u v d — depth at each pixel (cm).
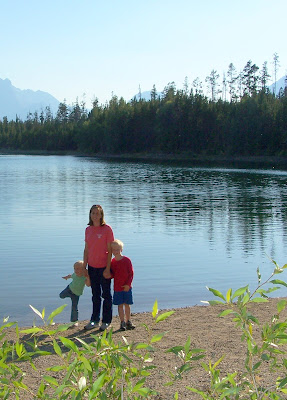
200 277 1173
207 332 697
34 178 4906
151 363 559
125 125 11481
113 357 313
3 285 1083
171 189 3741
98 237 730
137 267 1274
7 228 1878
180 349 334
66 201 2852
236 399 317
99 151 12625
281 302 344
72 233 1770
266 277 1177
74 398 288
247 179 4816
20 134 16588
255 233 1823
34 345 356
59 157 11650
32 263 1307
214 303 336
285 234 1803
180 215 2297
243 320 340
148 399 332
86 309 911
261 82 12069
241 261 1356
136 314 836
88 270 747
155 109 11375
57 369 318
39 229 1858
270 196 3244
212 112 10069
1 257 1377
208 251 1491
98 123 12850
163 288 1069
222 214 2344
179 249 1521
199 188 3844
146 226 1967
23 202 2781
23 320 840
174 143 10444
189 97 10575
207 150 10019
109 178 4931
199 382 500
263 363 544
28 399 466
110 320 738
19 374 534
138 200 2942
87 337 699
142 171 6172
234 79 12450
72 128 14950
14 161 9375
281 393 442
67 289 759
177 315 812
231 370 532
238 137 9181
